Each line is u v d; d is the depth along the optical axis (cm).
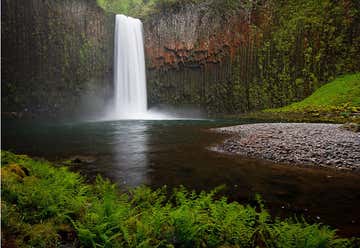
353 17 5200
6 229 475
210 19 6097
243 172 1322
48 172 992
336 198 954
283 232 550
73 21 5381
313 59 5306
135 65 6244
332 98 4475
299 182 1151
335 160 1486
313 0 5553
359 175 1258
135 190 937
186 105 6272
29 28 4784
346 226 730
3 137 2661
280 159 1576
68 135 2822
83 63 5512
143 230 527
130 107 6103
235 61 5938
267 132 2434
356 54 5109
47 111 4953
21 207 578
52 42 5069
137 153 1827
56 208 591
